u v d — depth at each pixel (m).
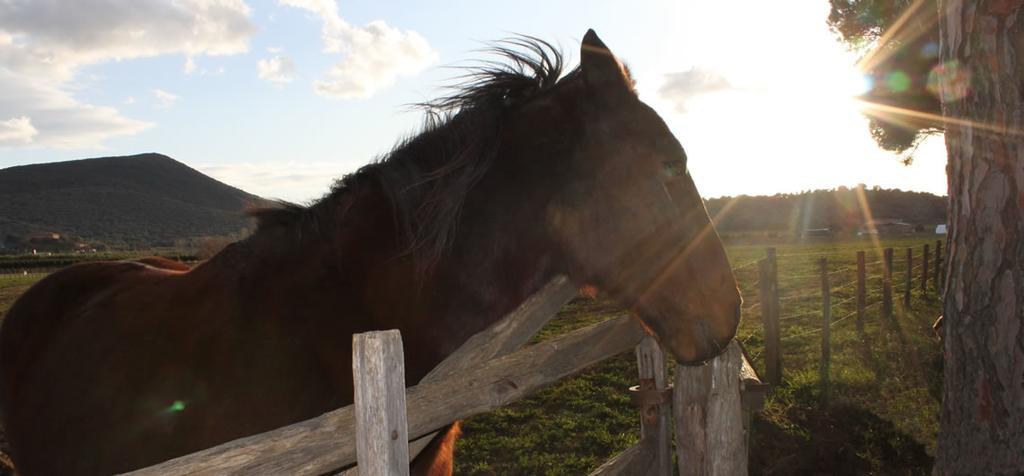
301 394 1.94
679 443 2.77
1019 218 2.48
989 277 2.55
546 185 2.13
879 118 15.55
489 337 2.01
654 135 2.12
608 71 2.16
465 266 2.10
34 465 2.45
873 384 7.18
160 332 2.26
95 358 2.37
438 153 2.20
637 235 2.04
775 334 7.43
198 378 2.04
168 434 2.02
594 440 5.77
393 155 2.29
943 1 2.71
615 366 8.30
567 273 2.18
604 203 2.07
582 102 2.17
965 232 2.63
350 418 1.48
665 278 2.04
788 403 6.61
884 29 14.43
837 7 15.04
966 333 2.64
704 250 2.08
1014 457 2.53
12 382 2.84
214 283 2.31
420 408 1.63
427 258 2.04
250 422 1.92
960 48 2.60
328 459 1.42
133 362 2.23
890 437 5.66
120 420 2.13
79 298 2.93
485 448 5.70
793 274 20.44
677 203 2.09
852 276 18.42
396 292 2.06
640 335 2.87
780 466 5.09
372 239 2.12
